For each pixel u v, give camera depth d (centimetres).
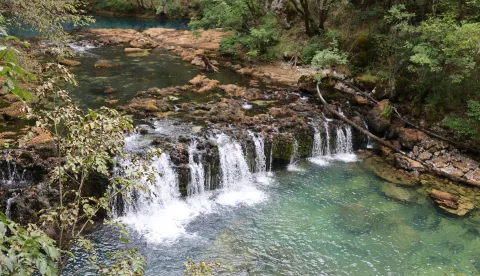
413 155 1673
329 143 1702
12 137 1309
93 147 493
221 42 2966
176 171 1305
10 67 297
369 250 1127
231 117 1691
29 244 314
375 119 1786
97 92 1952
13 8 1498
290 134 1597
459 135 1725
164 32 3650
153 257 1040
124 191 534
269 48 2847
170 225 1189
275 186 1450
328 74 2211
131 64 2566
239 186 1441
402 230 1223
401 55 1958
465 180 1486
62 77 477
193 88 2125
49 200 1102
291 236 1170
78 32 3400
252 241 1137
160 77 2309
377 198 1390
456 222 1270
